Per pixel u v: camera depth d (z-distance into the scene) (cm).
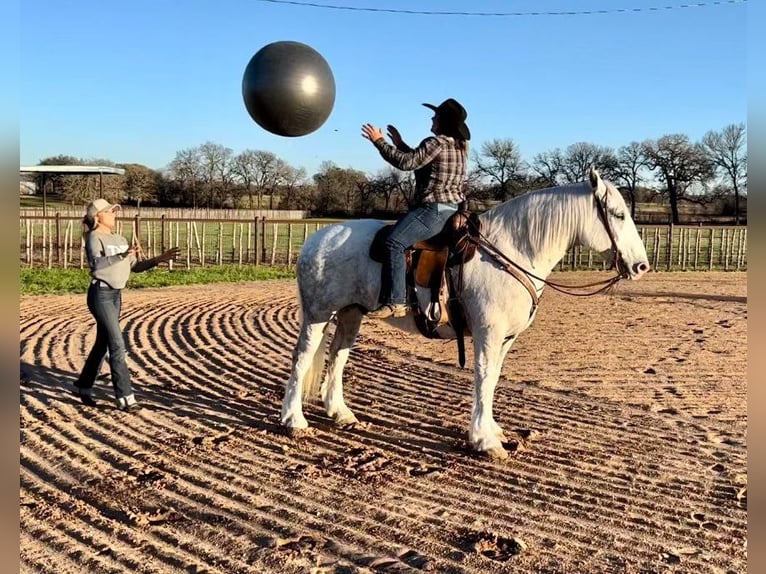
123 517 417
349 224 568
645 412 655
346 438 575
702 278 2009
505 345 550
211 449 542
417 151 505
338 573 353
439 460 523
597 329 1125
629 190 5672
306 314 571
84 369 652
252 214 5362
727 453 540
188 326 1106
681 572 356
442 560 368
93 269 627
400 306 510
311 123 517
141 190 6081
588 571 357
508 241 520
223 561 364
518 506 439
